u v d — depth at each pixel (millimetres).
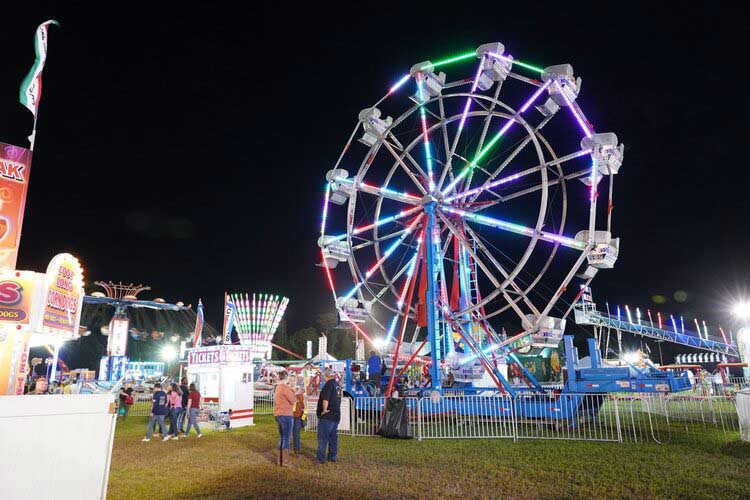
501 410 13805
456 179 18109
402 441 12172
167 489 7664
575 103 16297
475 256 17031
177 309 46469
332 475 8453
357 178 20047
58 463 4820
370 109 19547
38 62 9398
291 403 9719
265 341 31734
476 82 18188
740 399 11133
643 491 7035
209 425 17094
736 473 7945
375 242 20656
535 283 16125
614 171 15172
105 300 41875
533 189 16844
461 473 8398
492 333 18125
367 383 17484
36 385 10719
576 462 9094
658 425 14148
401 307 19594
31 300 9328
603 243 14602
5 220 8898
